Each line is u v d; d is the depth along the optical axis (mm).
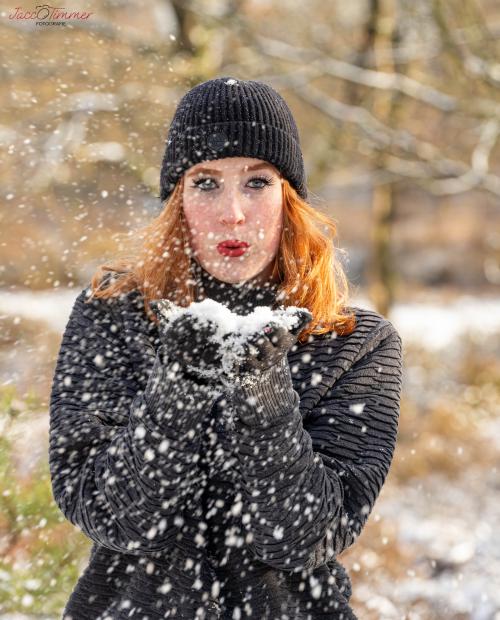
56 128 6625
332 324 1803
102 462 1588
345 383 1762
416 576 5129
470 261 17438
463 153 10648
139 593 1654
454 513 6566
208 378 1457
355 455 1700
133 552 1578
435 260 17453
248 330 1436
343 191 18391
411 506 6719
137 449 1486
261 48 8430
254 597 1667
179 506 1577
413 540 5789
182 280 1833
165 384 1465
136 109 6609
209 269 1800
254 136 1772
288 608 1675
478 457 7953
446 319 12891
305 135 9359
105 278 1843
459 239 18031
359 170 9805
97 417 1695
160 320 1446
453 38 8203
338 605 1708
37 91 6660
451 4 8625
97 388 1720
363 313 1863
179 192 1847
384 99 9414
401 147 8602
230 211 1752
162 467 1481
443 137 10633
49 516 3240
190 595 1640
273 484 1526
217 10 8281
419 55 8797
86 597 1703
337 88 10227
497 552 5613
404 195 18891
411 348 11180
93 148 6434
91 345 1763
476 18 8641
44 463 3359
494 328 11938
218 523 1678
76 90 6617
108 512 1582
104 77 6609
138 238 1944
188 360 1428
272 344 1440
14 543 3146
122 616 1651
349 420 1723
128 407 1704
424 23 9008
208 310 1422
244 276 1792
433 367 10734
